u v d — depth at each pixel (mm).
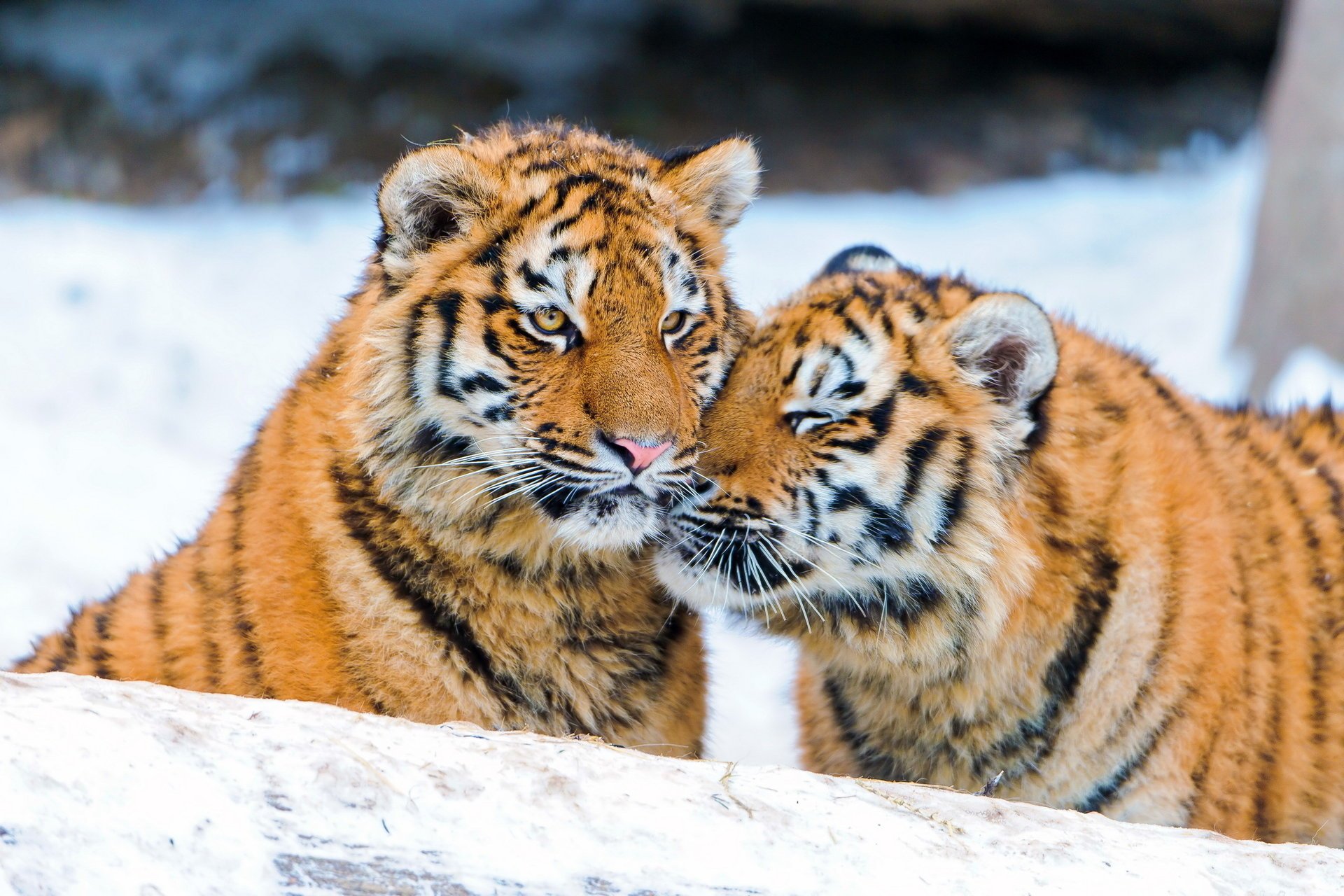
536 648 7562
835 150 24641
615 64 26047
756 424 7816
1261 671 7867
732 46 26453
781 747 12852
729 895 5055
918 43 26625
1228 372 17859
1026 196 23828
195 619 7590
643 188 7727
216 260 21984
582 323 7223
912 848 5383
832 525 7809
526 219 7371
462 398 7246
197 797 4836
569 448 7117
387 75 25531
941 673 8008
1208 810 7719
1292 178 17234
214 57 25703
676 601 7930
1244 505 8242
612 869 5020
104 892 4562
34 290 20781
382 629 7250
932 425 7828
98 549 15453
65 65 25500
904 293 8305
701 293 7742
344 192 23703
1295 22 17594
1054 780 7922
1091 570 7754
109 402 18750
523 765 5332
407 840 4922
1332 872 5707
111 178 23938
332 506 7359
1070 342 8562
